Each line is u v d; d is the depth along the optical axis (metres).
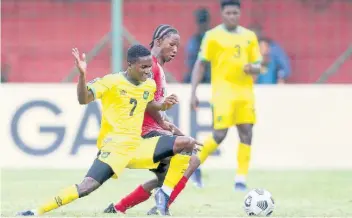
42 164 42.66
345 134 43.62
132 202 23.62
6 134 42.66
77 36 58.94
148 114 23.50
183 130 42.53
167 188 22.78
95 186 21.66
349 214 24.73
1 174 39.38
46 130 42.69
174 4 58.69
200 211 25.41
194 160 22.80
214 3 58.50
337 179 37.97
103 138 22.33
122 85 22.05
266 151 43.44
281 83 51.50
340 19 58.50
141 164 22.20
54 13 58.94
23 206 27.03
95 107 42.66
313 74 58.28
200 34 50.72
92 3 59.03
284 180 37.44
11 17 58.69
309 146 43.56
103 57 57.47
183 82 55.25
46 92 42.78
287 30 58.44
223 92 33.25
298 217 23.14
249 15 58.44
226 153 42.78
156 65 23.92
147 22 58.88
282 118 43.53
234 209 26.17
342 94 43.72
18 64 58.50
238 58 33.19
